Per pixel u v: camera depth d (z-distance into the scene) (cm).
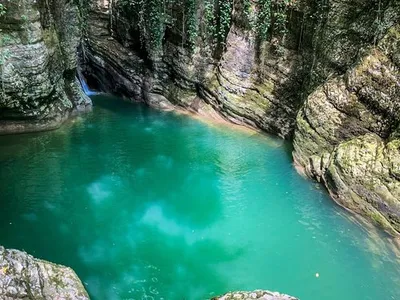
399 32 939
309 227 924
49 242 893
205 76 1448
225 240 902
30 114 1305
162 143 1298
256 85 1323
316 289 777
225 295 684
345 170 942
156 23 1494
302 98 1207
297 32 1207
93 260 845
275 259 848
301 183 1055
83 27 1570
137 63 1616
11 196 1038
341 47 1068
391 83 934
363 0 1024
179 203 1023
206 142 1297
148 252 868
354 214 936
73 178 1118
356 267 822
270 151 1221
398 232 859
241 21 1318
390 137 927
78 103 1509
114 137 1333
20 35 1212
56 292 670
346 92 1010
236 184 1085
